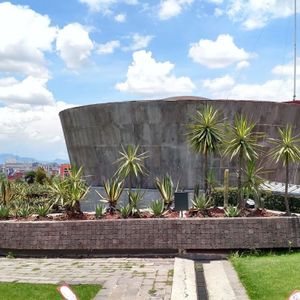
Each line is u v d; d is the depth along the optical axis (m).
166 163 21.11
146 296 8.02
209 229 12.08
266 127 21.05
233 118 20.55
